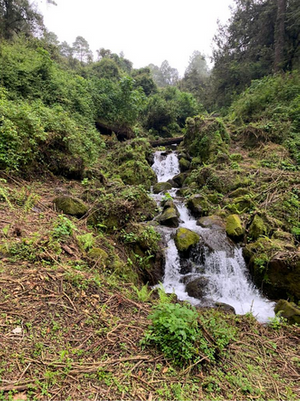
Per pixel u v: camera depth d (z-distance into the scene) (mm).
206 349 2941
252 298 5512
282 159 9789
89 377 2271
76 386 2148
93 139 11734
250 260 5832
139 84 27688
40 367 2211
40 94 10977
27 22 19078
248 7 20469
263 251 5758
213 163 10492
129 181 9766
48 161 7156
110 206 5801
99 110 14695
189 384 2494
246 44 21594
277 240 6070
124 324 3072
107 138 13797
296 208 7242
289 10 16531
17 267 3291
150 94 27016
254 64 19375
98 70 27016
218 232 6641
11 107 7105
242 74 20141
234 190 8664
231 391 2602
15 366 2152
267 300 5363
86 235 4500
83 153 8992
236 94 20000
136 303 3598
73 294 3197
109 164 10703
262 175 8922
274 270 5379
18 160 6371
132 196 6492
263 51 18734
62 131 7922
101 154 11680
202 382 2584
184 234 6352
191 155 12641
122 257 5070
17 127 6562
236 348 3424
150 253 5820
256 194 7988
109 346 2680
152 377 2443
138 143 12672
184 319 3002
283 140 11031
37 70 11695
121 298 3553
